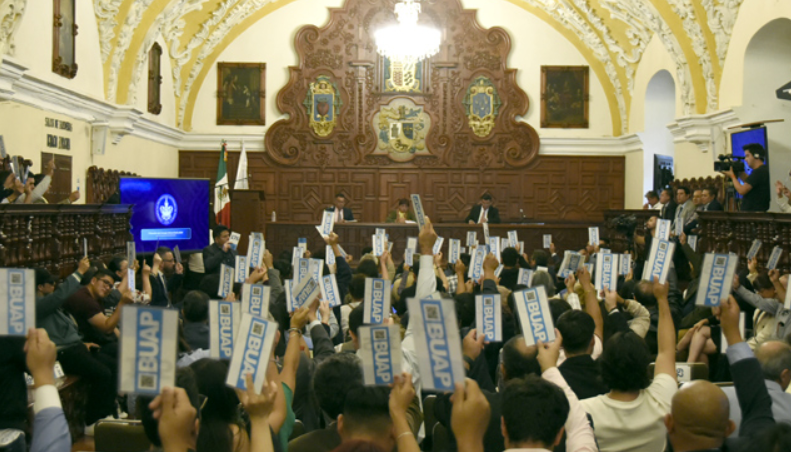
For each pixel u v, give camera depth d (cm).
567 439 338
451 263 968
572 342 441
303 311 412
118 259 992
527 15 2358
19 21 1169
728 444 277
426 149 2355
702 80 1780
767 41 1536
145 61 1830
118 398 737
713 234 1247
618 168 2356
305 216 2348
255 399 288
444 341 278
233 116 2341
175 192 1497
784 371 400
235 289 803
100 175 1667
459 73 2356
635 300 723
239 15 2231
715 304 423
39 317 643
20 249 973
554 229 1889
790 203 1106
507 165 2358
